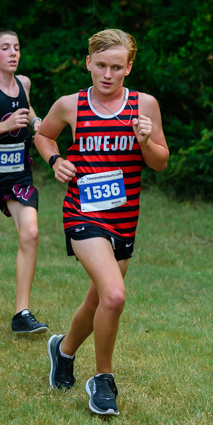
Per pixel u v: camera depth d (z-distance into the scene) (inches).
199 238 798.5
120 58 312.8
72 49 1071.6
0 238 773.3
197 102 957.8
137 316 496.1
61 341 364.8
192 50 964.6
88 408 335.3
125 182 326.3
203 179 924.0
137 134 311.4
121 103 325.4
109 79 314.0
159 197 949.2
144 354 417.1
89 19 1077.8
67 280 600.4
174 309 521.3
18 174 482.6
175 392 358.3
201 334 455.8
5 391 352.2
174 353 415.8
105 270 308.2
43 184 1058.7
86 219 321.7
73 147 328.8
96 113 322.7
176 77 941.2
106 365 319.9
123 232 329.7
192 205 930.7
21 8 1164.5
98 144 321.7
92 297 335.9
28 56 1047.0
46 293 555.2
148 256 709.3
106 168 322.0
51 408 331.6
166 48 1005.2
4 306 518.0
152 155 323.0
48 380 374.6
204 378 374.6
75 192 328.5
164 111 1026.1
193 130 978.1
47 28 1139.3
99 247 314.0
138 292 567.5
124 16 1062.4
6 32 478.0
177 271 649.6
